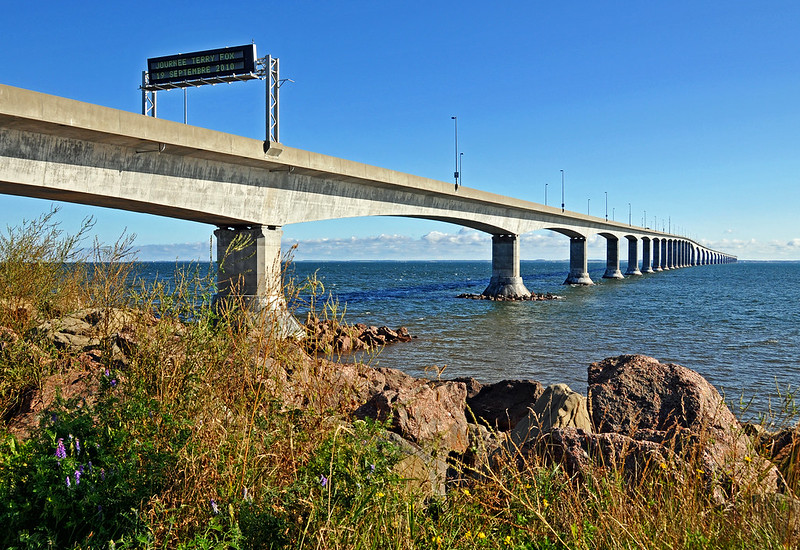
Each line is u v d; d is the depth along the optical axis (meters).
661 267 159.62
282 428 3.83
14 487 3.11
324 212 34.75
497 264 61.28
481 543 3.32
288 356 4.39
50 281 8.65
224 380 4.16
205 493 3.21
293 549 2.96
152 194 24.75
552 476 4.13
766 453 4.49
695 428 4.83
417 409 6.75
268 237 30.73
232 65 29.83
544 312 44.09
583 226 84.38
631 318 39.88
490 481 4.23
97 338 5.68
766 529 3.39
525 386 11.33
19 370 5.09
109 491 3.10
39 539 2.83
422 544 3.28
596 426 6.06
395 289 74.38
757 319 39.28
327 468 3.34
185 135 24.11
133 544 2.90
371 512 3.21
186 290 4.70
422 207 44.75
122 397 4.04
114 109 21.25
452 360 23.92
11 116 18.17
